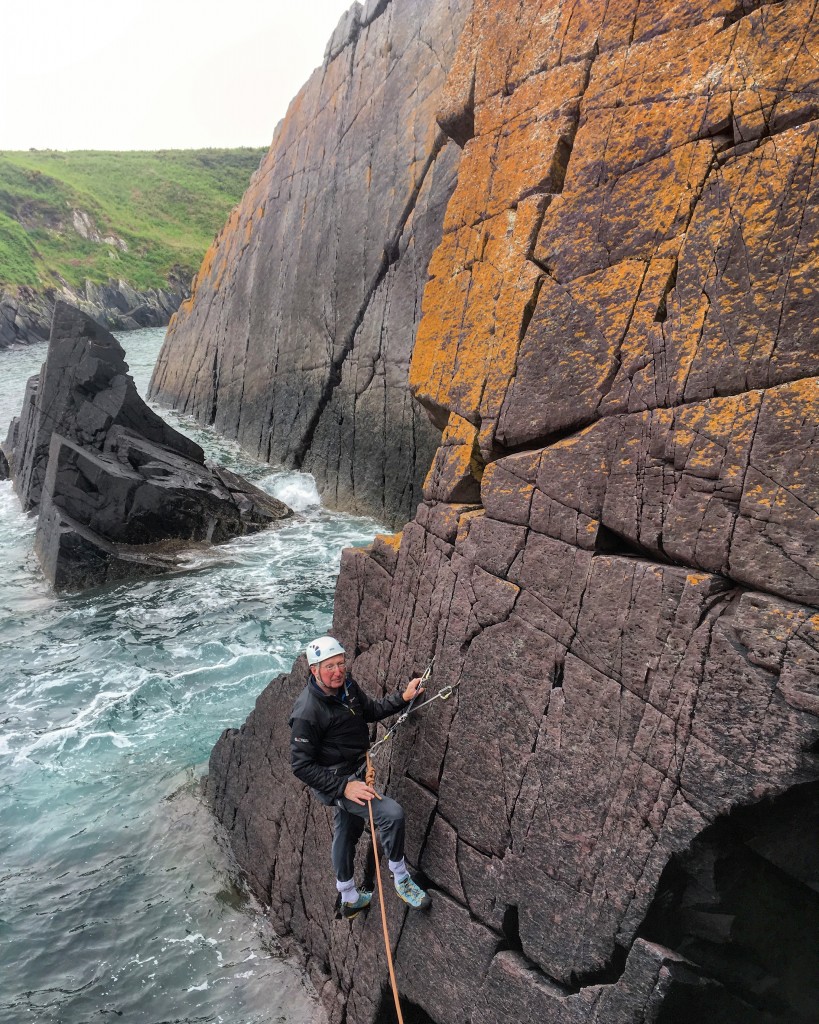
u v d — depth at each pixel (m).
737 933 3.41
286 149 23.20
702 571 3.40
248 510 14.95
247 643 10.36
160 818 6.95
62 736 8.43
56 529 12.95
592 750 3.65
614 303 3.81
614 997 3.38
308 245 19.78
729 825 3.20
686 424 3.45
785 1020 3.54
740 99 3.42
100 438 15.47
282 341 20.59
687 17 3.73
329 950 5.08
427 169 15.01
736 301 3.34
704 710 3.26
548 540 3.96
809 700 2.94
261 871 5.90
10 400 29.36
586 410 3.87
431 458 14.17
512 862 3.92
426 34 16.06
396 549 4.95
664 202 3.67
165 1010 5.14
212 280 28.00
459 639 4.36
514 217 4.45
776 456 3.15
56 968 5.49
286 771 5.73
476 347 4.61
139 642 10.53
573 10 4.29
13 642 10.73
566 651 3.81
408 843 4.49
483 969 4.00
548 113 4.35
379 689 4.94
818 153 3.13
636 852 3.42
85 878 6.32
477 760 4.17
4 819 7.14
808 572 3.03
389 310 15.74
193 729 8.41
